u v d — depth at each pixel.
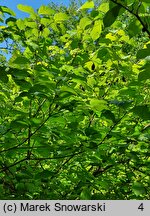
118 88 3.85
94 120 3.61
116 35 3.78
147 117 2.11
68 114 3.36
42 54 3.25
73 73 2.93
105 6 2.56
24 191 3.04
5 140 3.13
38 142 3.18
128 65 3.59
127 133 3.40
